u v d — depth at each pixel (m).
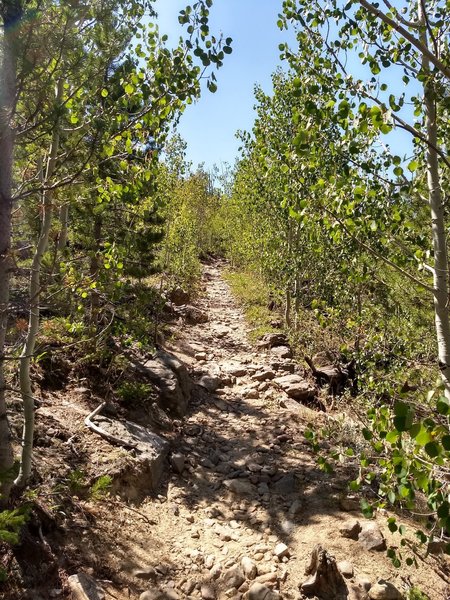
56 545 4.44
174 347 12.47
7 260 4.00
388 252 5.30
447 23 4.76
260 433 8.50
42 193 4.62
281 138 13.09
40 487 4.96
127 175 5.77
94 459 6.05
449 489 3.04
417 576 4.89
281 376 11.34
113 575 4.52
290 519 5.92
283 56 5.17
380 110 3.83
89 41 4.16
